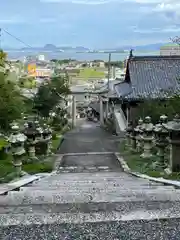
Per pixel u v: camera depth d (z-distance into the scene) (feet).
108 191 25.29
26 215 18.67
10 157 65.41
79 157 82.74
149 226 16.57
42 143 77.25
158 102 105.91
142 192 24.13
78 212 19.13
